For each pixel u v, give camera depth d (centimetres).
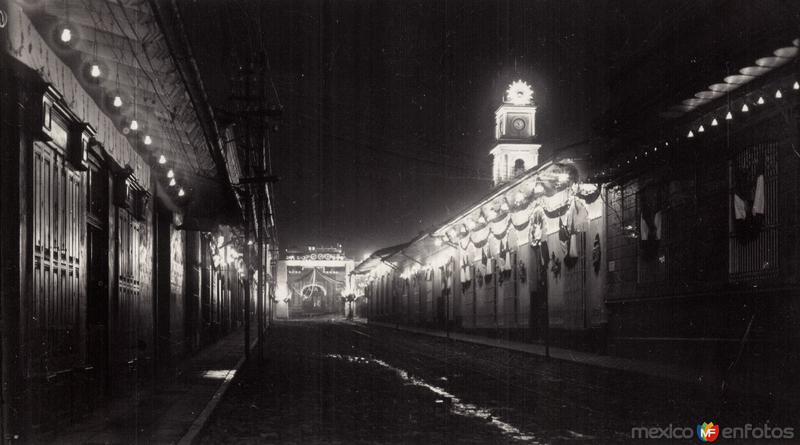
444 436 1046
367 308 9806
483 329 4328
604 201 2472
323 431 1103
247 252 2358
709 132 1786
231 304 4816
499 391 1619
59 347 1000
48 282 943
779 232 1540
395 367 2331
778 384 1512
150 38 1046
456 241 4819
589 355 2508
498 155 4278
